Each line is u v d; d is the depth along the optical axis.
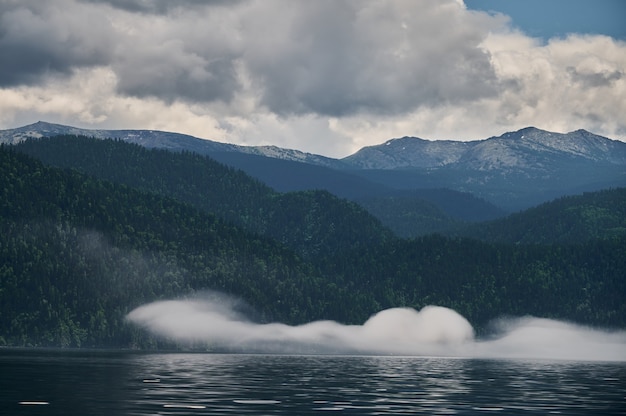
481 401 151.25
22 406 135.12
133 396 150.62
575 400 155.38
